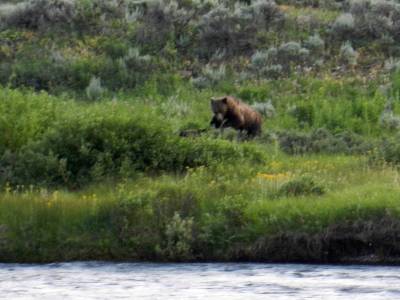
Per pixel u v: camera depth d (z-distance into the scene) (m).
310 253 53.91
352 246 53.88
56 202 57.75
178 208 56.50
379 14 123.56
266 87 107.56
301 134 88.12
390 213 54.16
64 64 110.19
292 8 126.94
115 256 54.81
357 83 108.25
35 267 52.72
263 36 117.19
